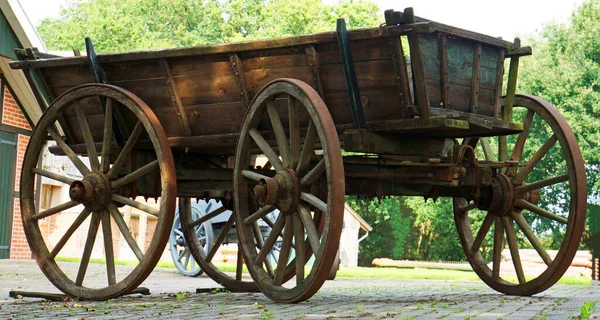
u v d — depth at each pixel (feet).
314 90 23.86
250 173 25.34
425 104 23.93
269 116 25.76
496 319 18.12
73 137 30.55
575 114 127.85
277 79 24.54
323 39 24.47
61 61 29.01
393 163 26.13
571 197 27.63
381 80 24.26
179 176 29.76
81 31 167.84
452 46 25.17
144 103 26.89
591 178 130.21
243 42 25.67
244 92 26.32
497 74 27.04
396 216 164.55
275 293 24.41
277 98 25.85
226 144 27.25
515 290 29.40
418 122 23.95
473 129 25.53
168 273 53.26
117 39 163.53
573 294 32.32
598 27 132.98
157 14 166.71
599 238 126.31
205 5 166.81
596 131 127.13
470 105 25.88
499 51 27.04
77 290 27.25
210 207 51.19
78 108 28.12
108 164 27.73
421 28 23.26
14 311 21.85
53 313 21.07
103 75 28.48
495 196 29.22
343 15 140.46
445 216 156.87
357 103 24.45
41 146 29.09
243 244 25.55
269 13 143.43
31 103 67.92
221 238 33.35
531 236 29.01
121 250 101.55
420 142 26.23
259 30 151.94
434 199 28.66
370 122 24.73
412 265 114.42
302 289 23.45
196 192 32.14
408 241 167.43
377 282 46.29
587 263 73.10
